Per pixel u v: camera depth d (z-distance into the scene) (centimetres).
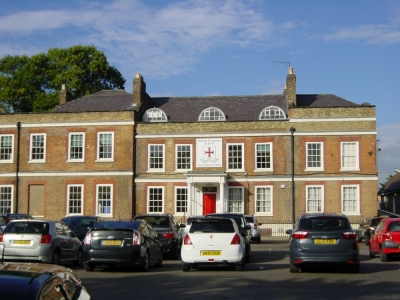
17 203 4478
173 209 4369
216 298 1315
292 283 1591
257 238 3688
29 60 6288
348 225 1814
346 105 4516
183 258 1877
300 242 1786
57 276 649
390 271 1908
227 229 1889
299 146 4300
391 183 6662
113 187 4397
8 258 1911
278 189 4291
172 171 4397
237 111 4616
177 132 4425
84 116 4481
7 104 6225
